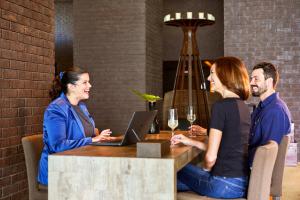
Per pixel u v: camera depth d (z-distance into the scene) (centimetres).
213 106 268
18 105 400
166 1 923
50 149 303
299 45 745
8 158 386
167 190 233
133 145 298
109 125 759
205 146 282
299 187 559
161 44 880
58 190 249
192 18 634
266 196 264
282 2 748
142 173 237
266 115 322
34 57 429
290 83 749
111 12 755
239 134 267
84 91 331
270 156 254
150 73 786
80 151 265
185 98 534
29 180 310
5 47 381
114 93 757
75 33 769
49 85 456
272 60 754
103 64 761
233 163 266
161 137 336
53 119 304
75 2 767
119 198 241
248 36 760
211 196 270
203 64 920
